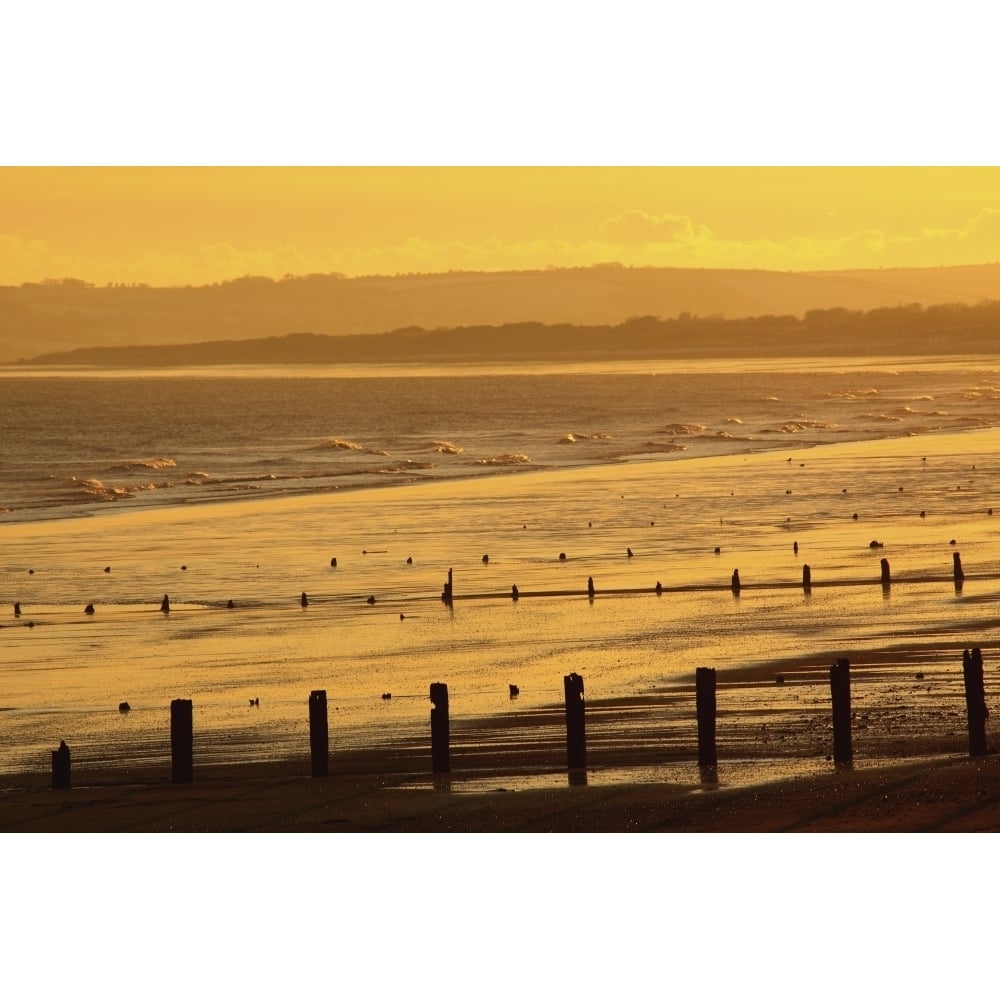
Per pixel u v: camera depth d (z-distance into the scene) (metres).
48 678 81.12
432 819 46.25
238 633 96.88
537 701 70.19
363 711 69.00
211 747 61.75
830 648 82.50
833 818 44.62
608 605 104.12
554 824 45.31
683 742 58.12
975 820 43.97
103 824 46.19
